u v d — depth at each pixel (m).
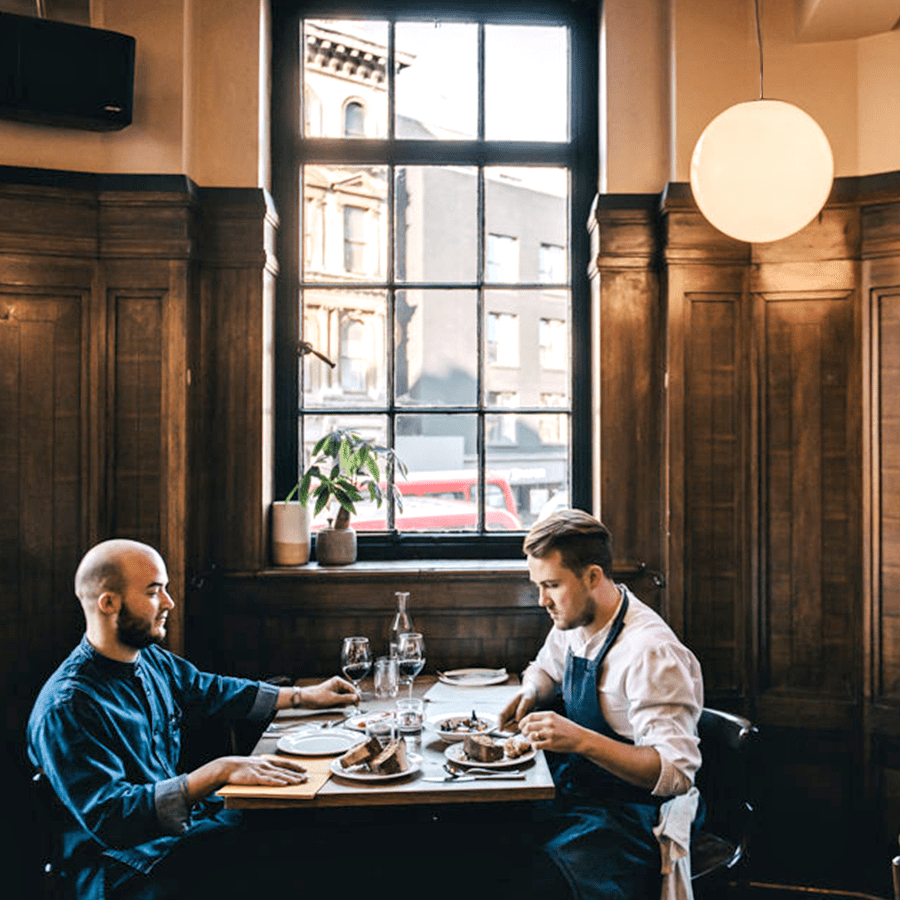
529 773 1.96
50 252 2.79
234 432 3.01
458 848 2.04
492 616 3.05
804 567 2.94
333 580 3.01
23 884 2.71
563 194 3.32
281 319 3.26
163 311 2.87
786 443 2.96
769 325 2.97
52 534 2.79
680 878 1.99
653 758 1.88
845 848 2.91
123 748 2.00
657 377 3.07
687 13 2.99
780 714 2.95
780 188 2.60
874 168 2.92
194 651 2.92
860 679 2.89
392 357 3.31
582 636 2.26
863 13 2.79
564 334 3.31
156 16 2.88
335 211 3.30
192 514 2.92
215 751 2.80
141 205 2.85
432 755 2.11
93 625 2.06
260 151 3.05
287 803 1.84
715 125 2.65
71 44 2.70
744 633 2.97
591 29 3.30
